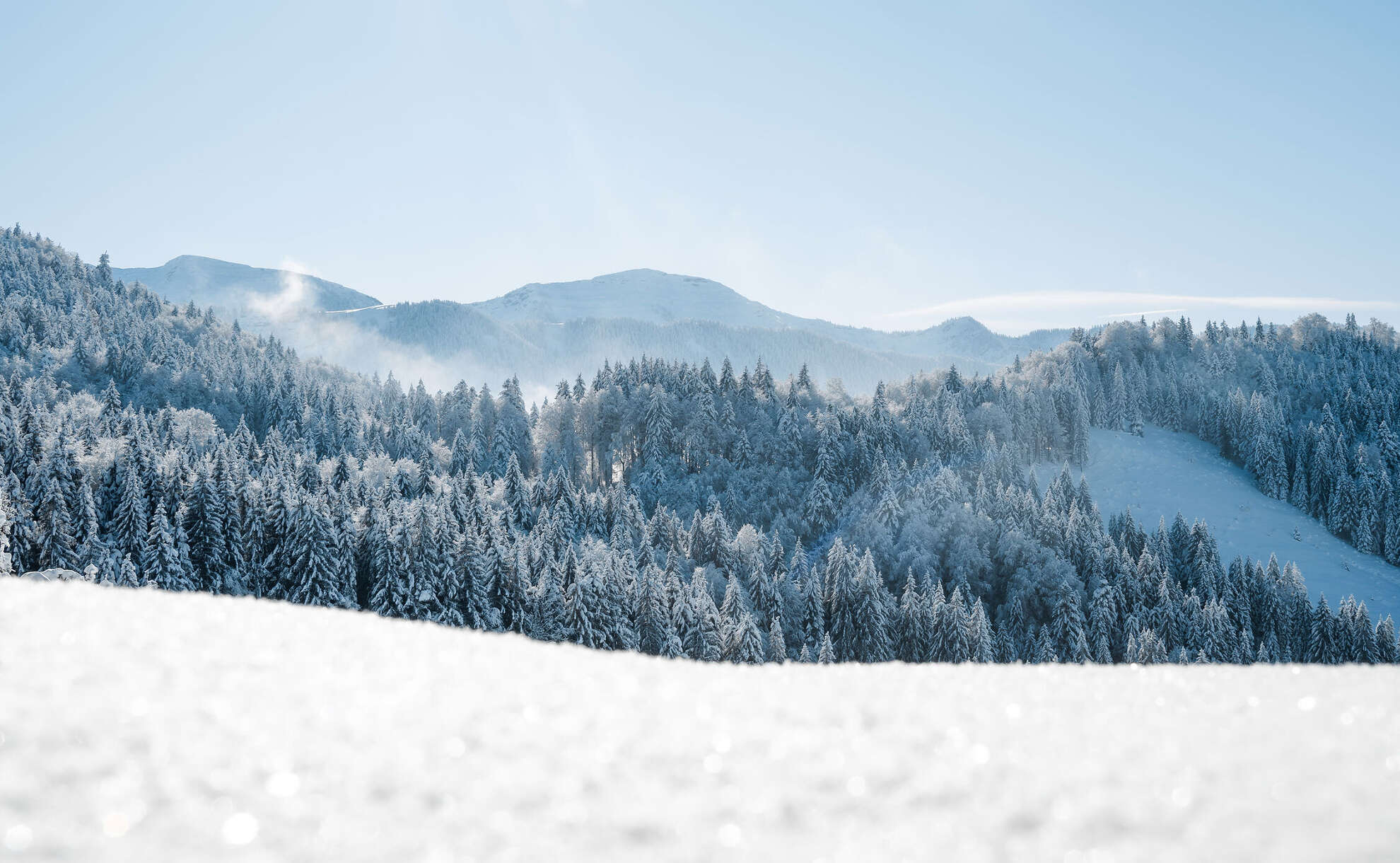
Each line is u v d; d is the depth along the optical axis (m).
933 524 109.62
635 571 83.56
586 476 158.25
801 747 10.39
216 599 21.09
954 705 12.87
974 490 133.12
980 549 103.12
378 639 16.69
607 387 184.25
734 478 140.88
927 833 7.88
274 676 12.67
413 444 156.50
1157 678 15.61
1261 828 7.80
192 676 12.29
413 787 8.78
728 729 11.16
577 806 8.41
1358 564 133.00
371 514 80.94
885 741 10.79
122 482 86.31
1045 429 167.62
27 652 12.74
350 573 75.31
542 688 13.16
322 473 113.69
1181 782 9.12
